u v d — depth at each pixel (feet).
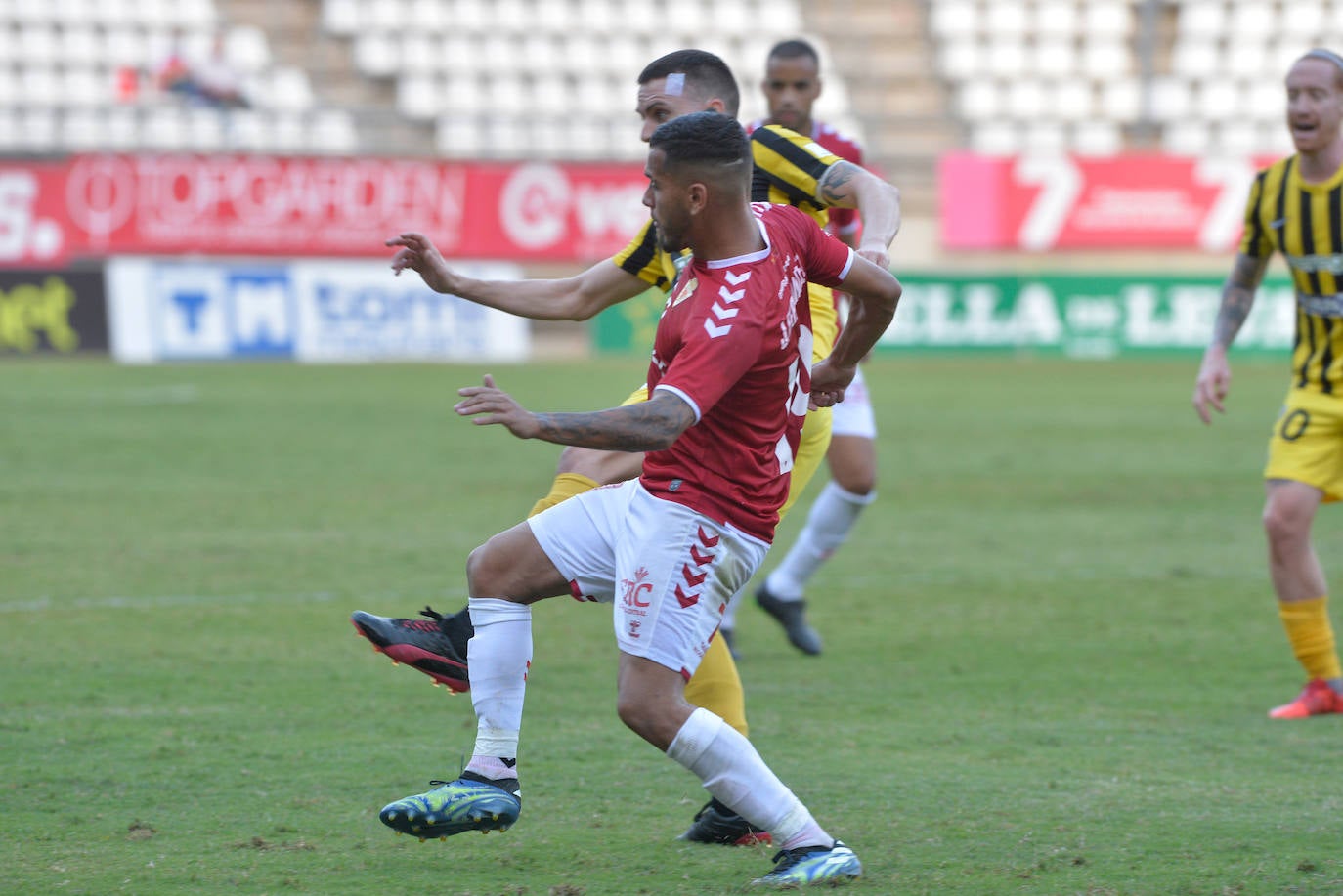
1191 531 114.83
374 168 259.60
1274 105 323.16
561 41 318.86
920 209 293.64
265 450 149.79
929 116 314.76
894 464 149.18
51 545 99.91
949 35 325.21
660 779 52.60
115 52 298.97
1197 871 42.37
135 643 73.31
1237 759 56.13
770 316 38.81
